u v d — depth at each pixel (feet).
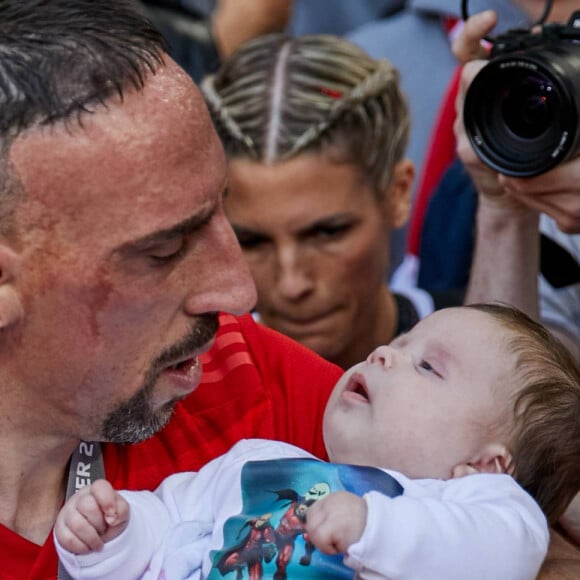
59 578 6.82
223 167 6.54
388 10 16.12
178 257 6.47
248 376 7.81
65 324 6.34
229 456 7.38
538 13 11.39
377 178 10.59
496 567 6.62
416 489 7.07
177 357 6.66
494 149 8.47
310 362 8.14
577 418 7.59
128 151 6.13
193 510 7.24
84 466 7.13
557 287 10.41
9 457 6.80
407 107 11.21
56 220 6.15
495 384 7.53
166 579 6.91
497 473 7.32
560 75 8.00
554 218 8.60
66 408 6.61
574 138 8.06
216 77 10.85
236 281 6.63
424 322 7.97
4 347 6.45
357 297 10.64
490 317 7.82
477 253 10.05
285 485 7.05
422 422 7.45
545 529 6.99
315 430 7.91
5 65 6.06
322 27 16.38
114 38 6.23
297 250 10.37
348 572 6.75
